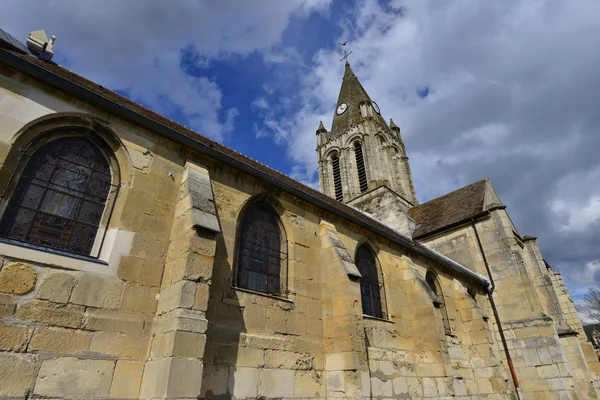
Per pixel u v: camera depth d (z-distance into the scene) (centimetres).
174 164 770
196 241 629
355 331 830
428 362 1088
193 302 575
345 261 938
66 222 594
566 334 1669
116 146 700
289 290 866
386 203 2681
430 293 1186
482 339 1388
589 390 1525
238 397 649
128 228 639
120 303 575
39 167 598
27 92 611
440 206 2514
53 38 849
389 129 3738
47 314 499
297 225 969
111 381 522
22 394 446
